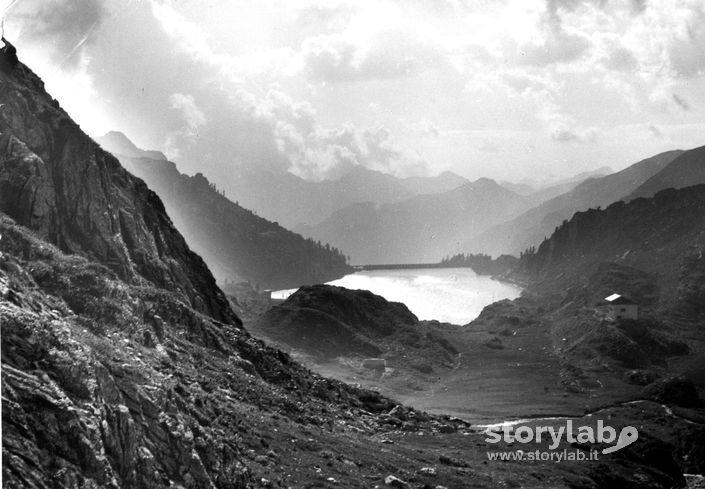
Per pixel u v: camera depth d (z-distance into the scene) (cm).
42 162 10600
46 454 4225
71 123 11400
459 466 9825
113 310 8494
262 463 7338
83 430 4403
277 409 9819
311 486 7162
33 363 4506
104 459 4431
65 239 10519
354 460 8512
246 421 8369
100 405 4647
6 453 4072
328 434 9394
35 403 4316
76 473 4269
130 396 5091
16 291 5666
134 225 11656
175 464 5078
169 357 9094
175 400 5659
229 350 11231
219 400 8650
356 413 11994
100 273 9019
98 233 10875
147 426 5062
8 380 4303
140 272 11425
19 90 11175
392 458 9169
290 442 8325
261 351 11931
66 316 7456
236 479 5769
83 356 4734
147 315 9556
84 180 11038
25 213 10206
